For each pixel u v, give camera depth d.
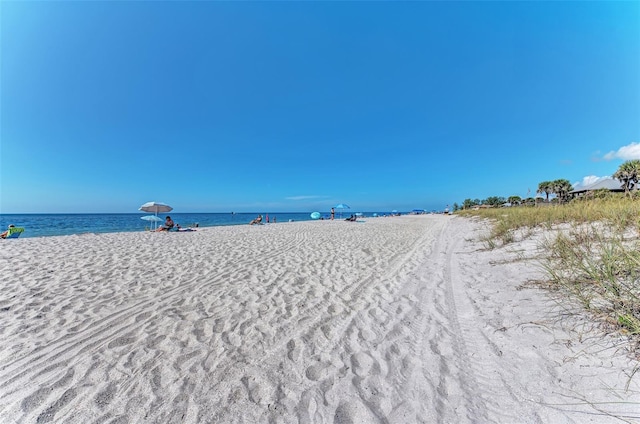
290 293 4.13
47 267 5.37
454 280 4.36
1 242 8.71
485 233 8.61
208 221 38.31
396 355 2.43
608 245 3.38
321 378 2.15
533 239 5.61
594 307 2.43
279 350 2.56
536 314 2.67
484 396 1.84
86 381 2.11
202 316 3.29
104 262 5.86
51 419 1.75
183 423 1.71
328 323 3.12
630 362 1.80
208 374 2.20
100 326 3.01
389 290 4.21
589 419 1.51
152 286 4.36
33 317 3.20
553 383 1.81
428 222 22.83
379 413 1.78
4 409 1.83
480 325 2.76
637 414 1.47
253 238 10.77
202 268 5.55
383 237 11.09
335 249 8.02
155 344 2.65
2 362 2.34
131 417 1.76
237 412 1.81
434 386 1.99
